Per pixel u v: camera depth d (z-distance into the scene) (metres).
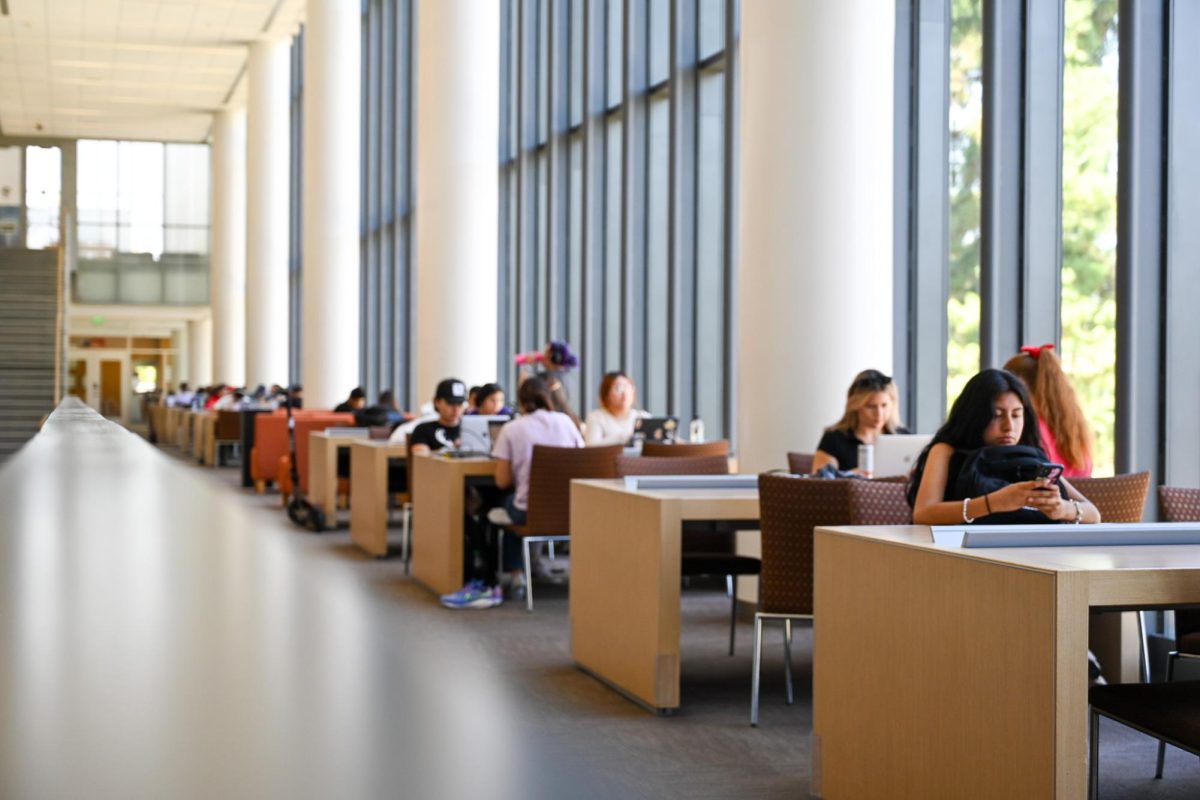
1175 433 4.82
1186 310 4.83
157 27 20.30
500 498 6.39
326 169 16.42
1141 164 4.86
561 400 6.93
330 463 9.53
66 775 0.46
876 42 5.89
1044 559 2.37
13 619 0.70
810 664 4.89
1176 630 3.40
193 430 21.67
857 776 2.87
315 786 0.47
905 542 2.69
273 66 21.03
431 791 0.47
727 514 4.01
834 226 5.83
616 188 10.60
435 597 6.45
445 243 11.66
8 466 1.46
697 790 3.21
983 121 5.69
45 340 20.72
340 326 16.47
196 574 0.85
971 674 2.44
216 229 26.41
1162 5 4.86
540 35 12.39
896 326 6.56
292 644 0.68
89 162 31.08
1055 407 3.76
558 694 4.30
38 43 21.31
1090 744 2.61
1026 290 5.61
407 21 16.61
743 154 6.12
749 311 6.03
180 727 0.53
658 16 9.67
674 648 4.00
